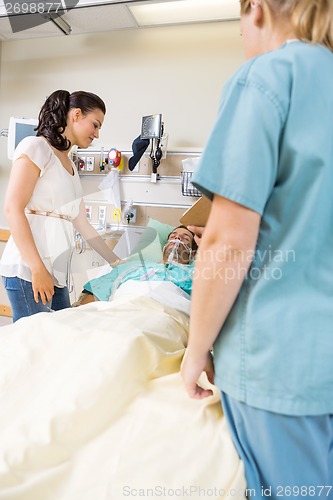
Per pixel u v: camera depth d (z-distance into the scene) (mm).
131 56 2848
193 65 2725
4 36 3008
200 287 608
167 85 2785
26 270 1535
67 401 828
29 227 1448
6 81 3162
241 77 608
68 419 796
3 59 3152
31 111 3121
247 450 691
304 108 576
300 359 607
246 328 644
